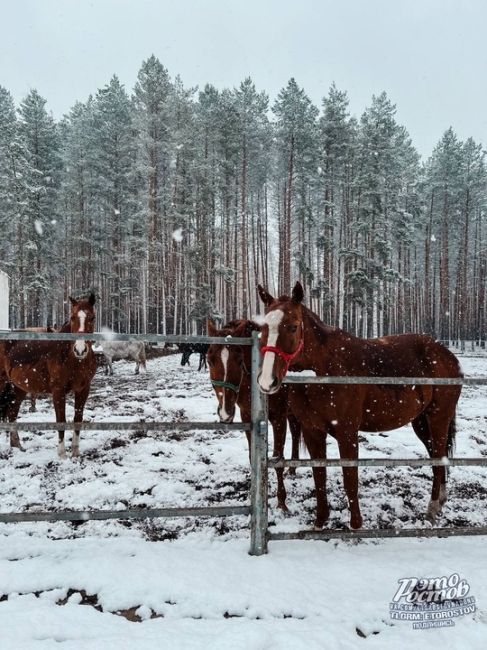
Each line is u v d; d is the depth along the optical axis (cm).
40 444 657
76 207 3438
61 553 315
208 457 603
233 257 3778
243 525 391
